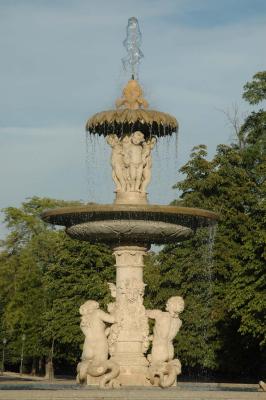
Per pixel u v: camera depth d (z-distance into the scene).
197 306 44.69
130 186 21.31
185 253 45.06
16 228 71.69
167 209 19.44
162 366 20.12
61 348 60.12
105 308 50.03
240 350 44.62
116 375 19.83
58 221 20.70
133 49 21.86
